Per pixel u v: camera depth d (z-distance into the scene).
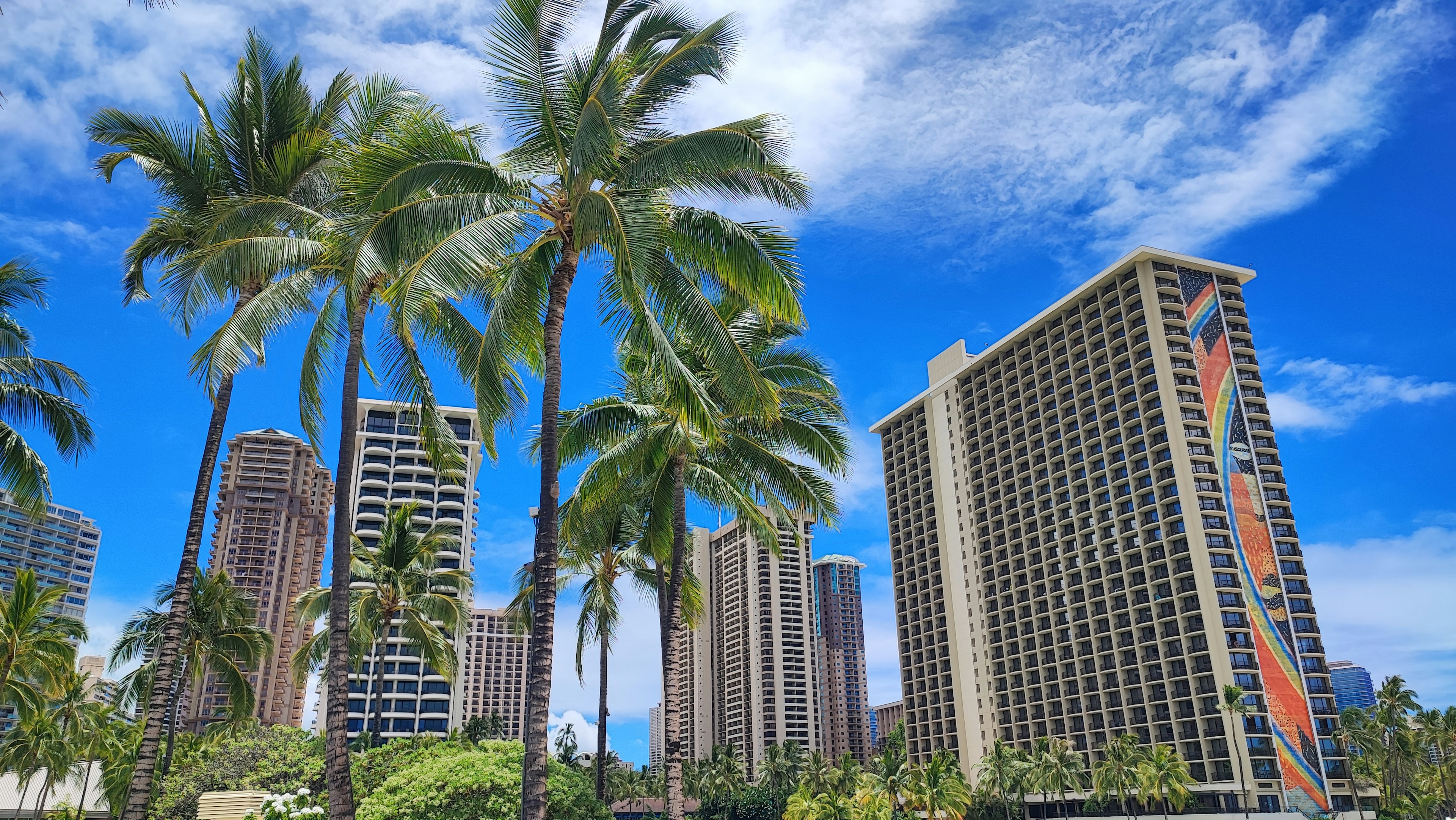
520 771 21.50
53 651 40.34
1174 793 90.06
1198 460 111.31
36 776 66.25
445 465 20.66
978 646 135.50
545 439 15.47
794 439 24.02
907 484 159.00
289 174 20.78
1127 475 117.19
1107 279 125.88
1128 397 120.19
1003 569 134.25
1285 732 99.00
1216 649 101.25
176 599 19.75
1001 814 111.69
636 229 14.53
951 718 138.00
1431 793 107.69
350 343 18.61
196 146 20.88
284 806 15.48
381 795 20.88
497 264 14.35
